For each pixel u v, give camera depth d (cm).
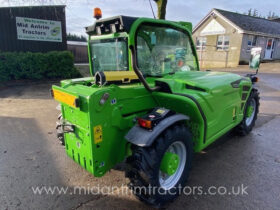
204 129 232
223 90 261
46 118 477
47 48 1084
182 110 228
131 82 223
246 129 369
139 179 188
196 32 2003
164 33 257
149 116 197
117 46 251
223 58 1798
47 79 1004
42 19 1041
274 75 1124
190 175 258
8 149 327
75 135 214
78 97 185
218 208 205
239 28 1630
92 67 313
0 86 862
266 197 219
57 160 295
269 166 277
